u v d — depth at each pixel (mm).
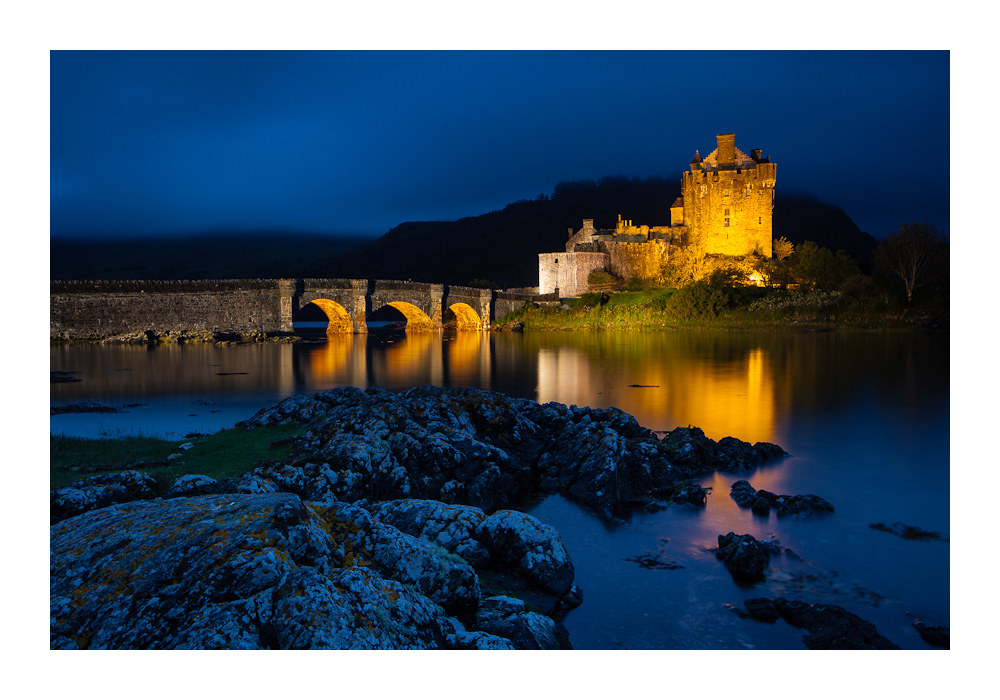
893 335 73188
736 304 94625
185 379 38844
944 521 14984
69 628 6945
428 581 9242
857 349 57781
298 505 8836
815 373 41844
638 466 17453
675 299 95375
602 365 47781
